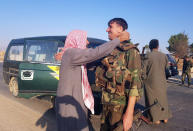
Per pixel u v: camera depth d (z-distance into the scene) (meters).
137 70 1.95
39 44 4.63
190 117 5.04
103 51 1.88
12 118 4.46
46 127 4.00
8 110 5.02
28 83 4.42
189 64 10.16
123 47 2.02
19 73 4.46
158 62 4.18
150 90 4.25
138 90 1.94
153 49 4.31
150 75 4.22
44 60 4.46
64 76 1.97
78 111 1.97
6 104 5.55
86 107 2.11
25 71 4.42
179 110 5.66
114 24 2.16
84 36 2.09
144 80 4.34
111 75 1.99
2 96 6.51
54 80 4.38
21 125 4.07
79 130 1.96
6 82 6.07
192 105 6.23
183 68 10.52
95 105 3.84
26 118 4.47
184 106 6.10
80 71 2.03
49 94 4.44
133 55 1.97
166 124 4.46
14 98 6.25
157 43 4.30
